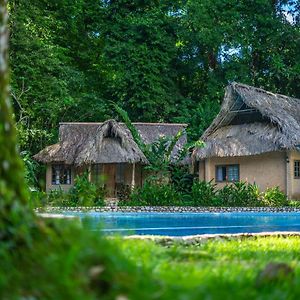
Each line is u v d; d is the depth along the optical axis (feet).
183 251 14.55
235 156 81.87
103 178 21.29
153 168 75.77
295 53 107.04
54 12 96.63
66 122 92.22
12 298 6.93
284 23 106.52
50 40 91.50
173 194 66.95
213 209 63.77
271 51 106.11
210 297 7.75
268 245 19.98
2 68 9.54
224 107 83.71
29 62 81.15
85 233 9.34
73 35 105.40
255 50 106.73
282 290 9.34
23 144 80.12
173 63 108.47
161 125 89.56
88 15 105.70
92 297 7.27
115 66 100.53
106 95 105.60
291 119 78.95
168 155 76.69
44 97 84.69
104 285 7.73
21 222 8.70
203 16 101.40
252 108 81.66
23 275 7.63
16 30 80.07
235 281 9.57
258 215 60.03
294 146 74.64
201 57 108.37
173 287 7.91
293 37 104.78
